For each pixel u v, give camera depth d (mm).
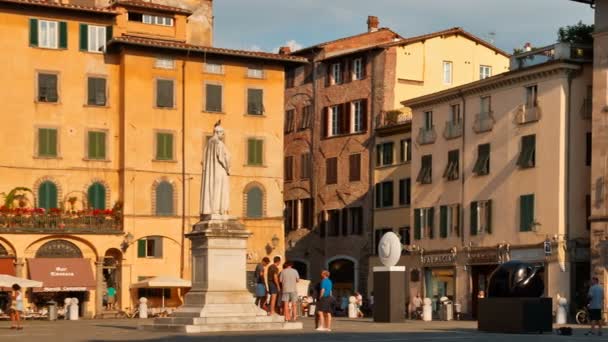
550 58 70750
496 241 73500
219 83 79875
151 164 77125
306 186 94500
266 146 81250
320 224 93000
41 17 75562
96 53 76938
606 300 65000
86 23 76812
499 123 73938
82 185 76000
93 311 74562
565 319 63594
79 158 76062
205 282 38469
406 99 89188
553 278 68125
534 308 38688
